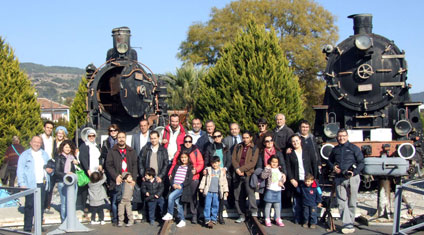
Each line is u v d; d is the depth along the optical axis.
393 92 12.11
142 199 8.88
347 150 8.25
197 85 23.44
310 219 8.38
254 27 15.28
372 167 8.39
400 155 10.31
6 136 15.59
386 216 8.59
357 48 11.95
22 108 16.25
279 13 33.62
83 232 8.15
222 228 8.38
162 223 8.82
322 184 11.28
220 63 15.12
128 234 8.01
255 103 14.07
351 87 12.34
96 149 9.15
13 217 8.88
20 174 8.35
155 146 8.86
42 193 8.59
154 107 12.47
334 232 8.07
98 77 11.25
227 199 9.44
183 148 8.81
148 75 12.41
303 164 8.55
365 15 12.77
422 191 6.14
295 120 14.54
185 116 19.00
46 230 8.41
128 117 11.94
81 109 24.53
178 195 8.51
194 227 8.45
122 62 11.59
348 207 8.17
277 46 14.91
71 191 8.18
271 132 9.32
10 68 16.38
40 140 8.62
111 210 9.20
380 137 11.55
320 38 34.22
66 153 8.62
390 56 12.17
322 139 12.16
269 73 14.27
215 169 8.53
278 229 8.28
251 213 8.64
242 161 8.71
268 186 8.46
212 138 9.09
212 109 14.88
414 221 8.34
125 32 12.10
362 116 12.23
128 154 8.76
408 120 12.08
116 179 8.50
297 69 33.94
